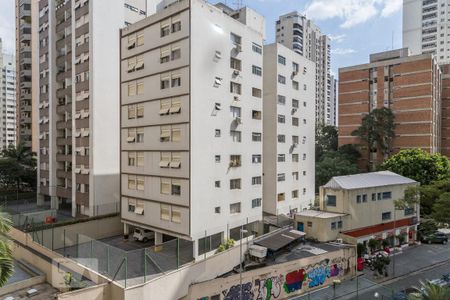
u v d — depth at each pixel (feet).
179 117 99.71
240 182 115.34
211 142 103.86
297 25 373.81
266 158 144.15
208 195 102.68
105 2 136.36
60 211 153.17
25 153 192.44
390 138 223.71
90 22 133.28
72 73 144.36
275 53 141.18
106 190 136.46
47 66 164.55
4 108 359.66
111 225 122.93
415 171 162.50
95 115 133.39
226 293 79.00
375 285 93.66
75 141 142.82
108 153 137.08
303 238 109.19
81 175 138.92
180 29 99.71
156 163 106.32
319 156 257.55
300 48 375.04
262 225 124.57
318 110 410.11
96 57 133.59
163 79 104.63
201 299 75.87
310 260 92.12
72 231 112.47
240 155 115.24
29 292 77.15
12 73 363.97
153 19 107.24
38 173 172.04
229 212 110.93
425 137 214.28
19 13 235.40
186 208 97.81
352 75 246.88
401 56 240.32
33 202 172.55
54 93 161.89
